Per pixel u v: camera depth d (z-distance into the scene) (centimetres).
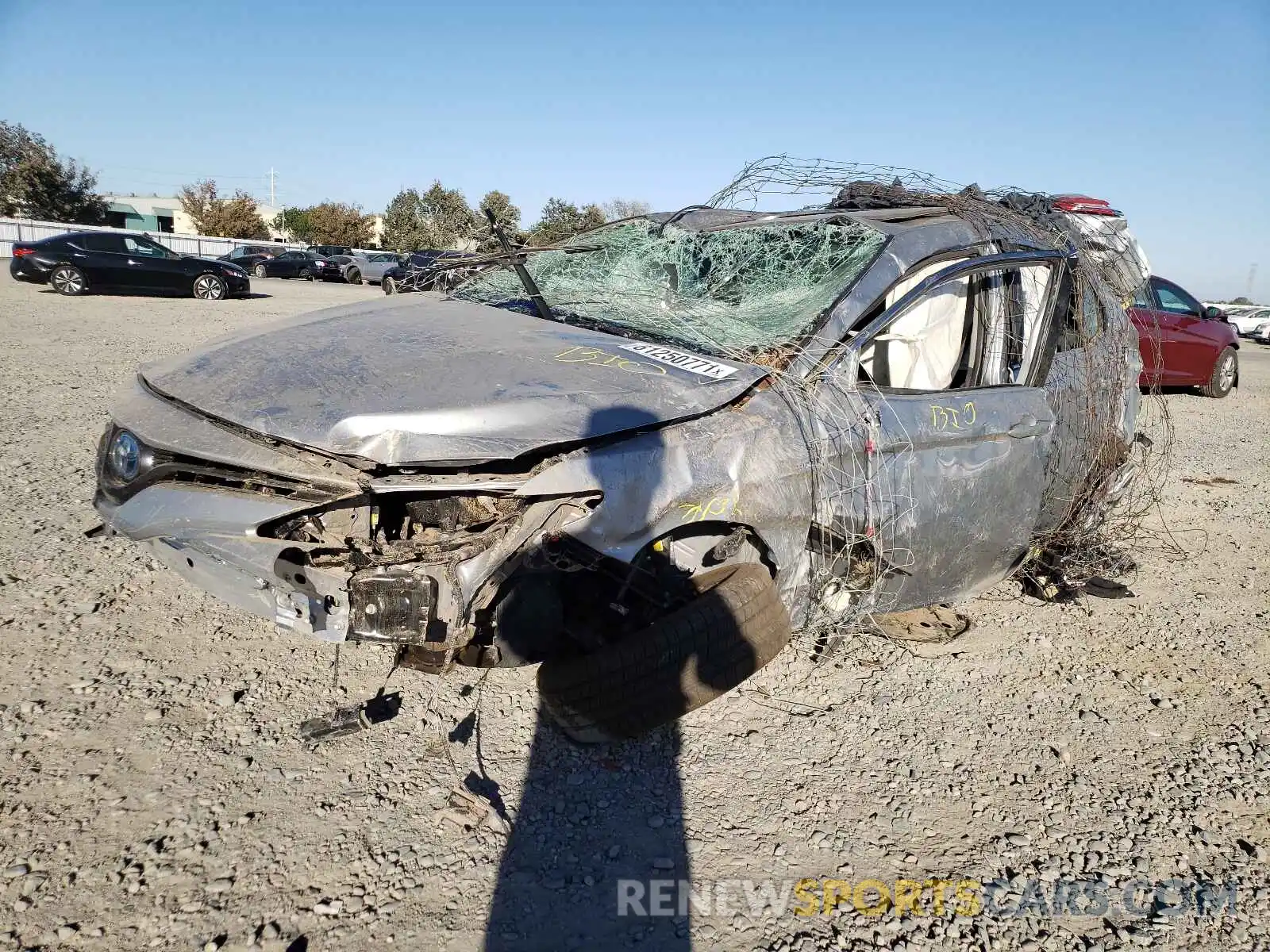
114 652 347
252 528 266
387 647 371
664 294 415
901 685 379
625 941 230
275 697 328
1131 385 505
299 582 269
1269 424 1140
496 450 262
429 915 233
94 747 288
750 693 360
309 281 3503
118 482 301
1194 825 296
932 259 382
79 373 911
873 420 335
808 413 319
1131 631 454
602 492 271
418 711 326
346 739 306
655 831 274
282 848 251
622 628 306
